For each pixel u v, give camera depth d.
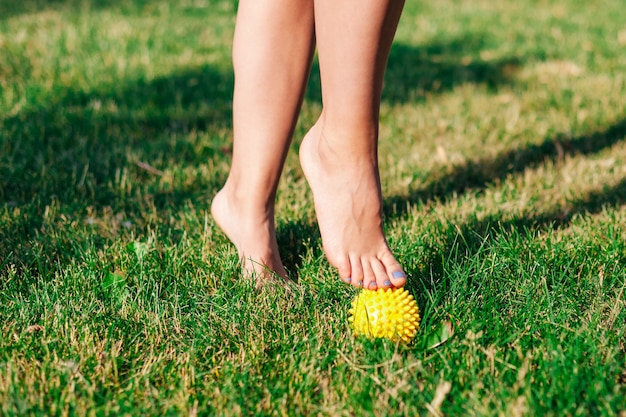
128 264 1.36
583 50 3.03
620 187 1.67
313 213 1.55
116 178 1.67
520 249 1.37
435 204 1.61
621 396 1.06
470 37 3.31
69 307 1.23
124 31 3.02
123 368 1.15
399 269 1.19
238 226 1.33
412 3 4.23
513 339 1.17
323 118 1.20
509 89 2.46
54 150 1.83
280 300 1.25
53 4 3.64
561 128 2.04
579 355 1.12
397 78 2.58
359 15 1.10
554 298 1.24
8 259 1.36
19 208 1.54
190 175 1.73
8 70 2.37
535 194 1.64
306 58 1.27
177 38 3.00
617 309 1.23
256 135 1.29
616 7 4.17
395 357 1.13
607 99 2.30
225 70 2.56
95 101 2.14
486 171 1.79
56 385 1.09
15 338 1.17
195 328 1.20
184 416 1.06
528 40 3.25
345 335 1.19
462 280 1.26
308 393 1.09
